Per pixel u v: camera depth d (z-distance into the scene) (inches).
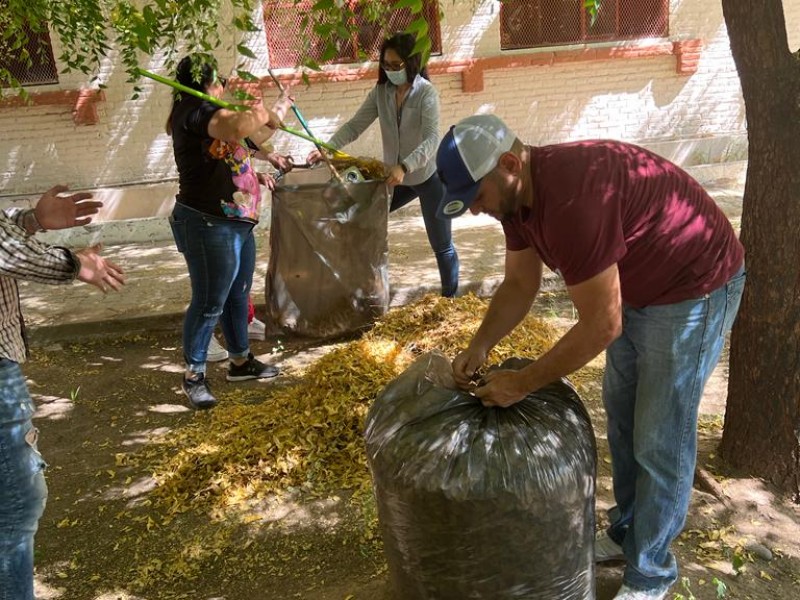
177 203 161.2
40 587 116.8
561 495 85.7
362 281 200.7
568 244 78.7
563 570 90.3
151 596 113.4
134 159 339.9
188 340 169.3
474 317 176.7
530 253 96.7
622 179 81.7
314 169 204.7
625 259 86.4
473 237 295.1
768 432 125.8
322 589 110.7
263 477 137.7
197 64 127.4
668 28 361.1
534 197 80.6
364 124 207.6
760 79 114.2
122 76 328.2
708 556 113.0
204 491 135.9
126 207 338.3
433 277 251.3
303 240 194.9
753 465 128.7
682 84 368.5
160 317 226.4
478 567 87.0
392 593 105.0
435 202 202.7
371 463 91.7
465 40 346.6
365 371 153.9
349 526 124.9
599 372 176.1
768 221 118.3
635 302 90.1
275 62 332.2
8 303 87.4
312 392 155.3
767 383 124.1
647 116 370.6
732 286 90.5
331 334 205.2
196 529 127.4
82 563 121.8
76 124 330.3
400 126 198.8
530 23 352.5
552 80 358.9
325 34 97.9
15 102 322.7
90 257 88.4
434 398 92.4
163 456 150.6
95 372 199.2
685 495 96.0
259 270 275.1
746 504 123.2
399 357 161.3
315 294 199.6
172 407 175.3
